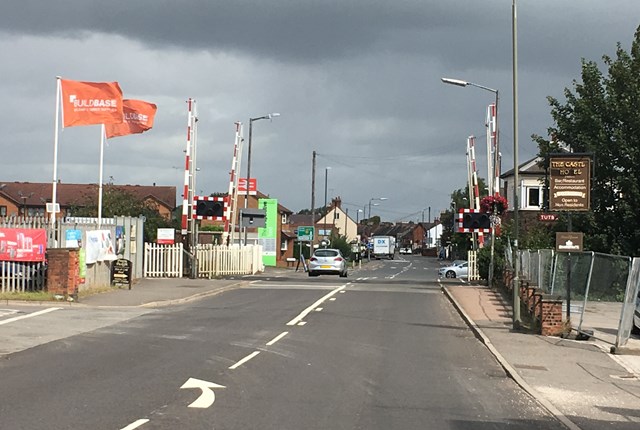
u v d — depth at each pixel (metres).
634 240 30.95
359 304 23.45
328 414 8.55
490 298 25.56
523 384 11.03
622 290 18.59
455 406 9.34
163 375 10.79
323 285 31.80
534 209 52.47
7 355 12.52
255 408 8.74
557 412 9.19
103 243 25.17
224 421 8.04
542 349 14.60
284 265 72.25
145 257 33.16
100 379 10.42
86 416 8.15
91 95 24.94
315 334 16.05
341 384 10.48
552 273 20.56
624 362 13.41
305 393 9.74
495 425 8.38
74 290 21.25
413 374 11.58
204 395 9.40
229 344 14.16
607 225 31.39
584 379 11.70
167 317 18.77
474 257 36.91
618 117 31.08
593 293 17.97
